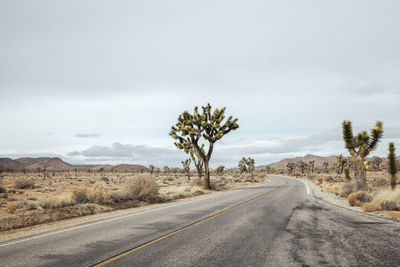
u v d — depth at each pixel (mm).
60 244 6000
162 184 39000
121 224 8391
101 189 13930
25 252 5426
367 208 10422
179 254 4984
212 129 27234
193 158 36031
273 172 133750
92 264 4551
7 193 22469
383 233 6461
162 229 7391
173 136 30688
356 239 5898
